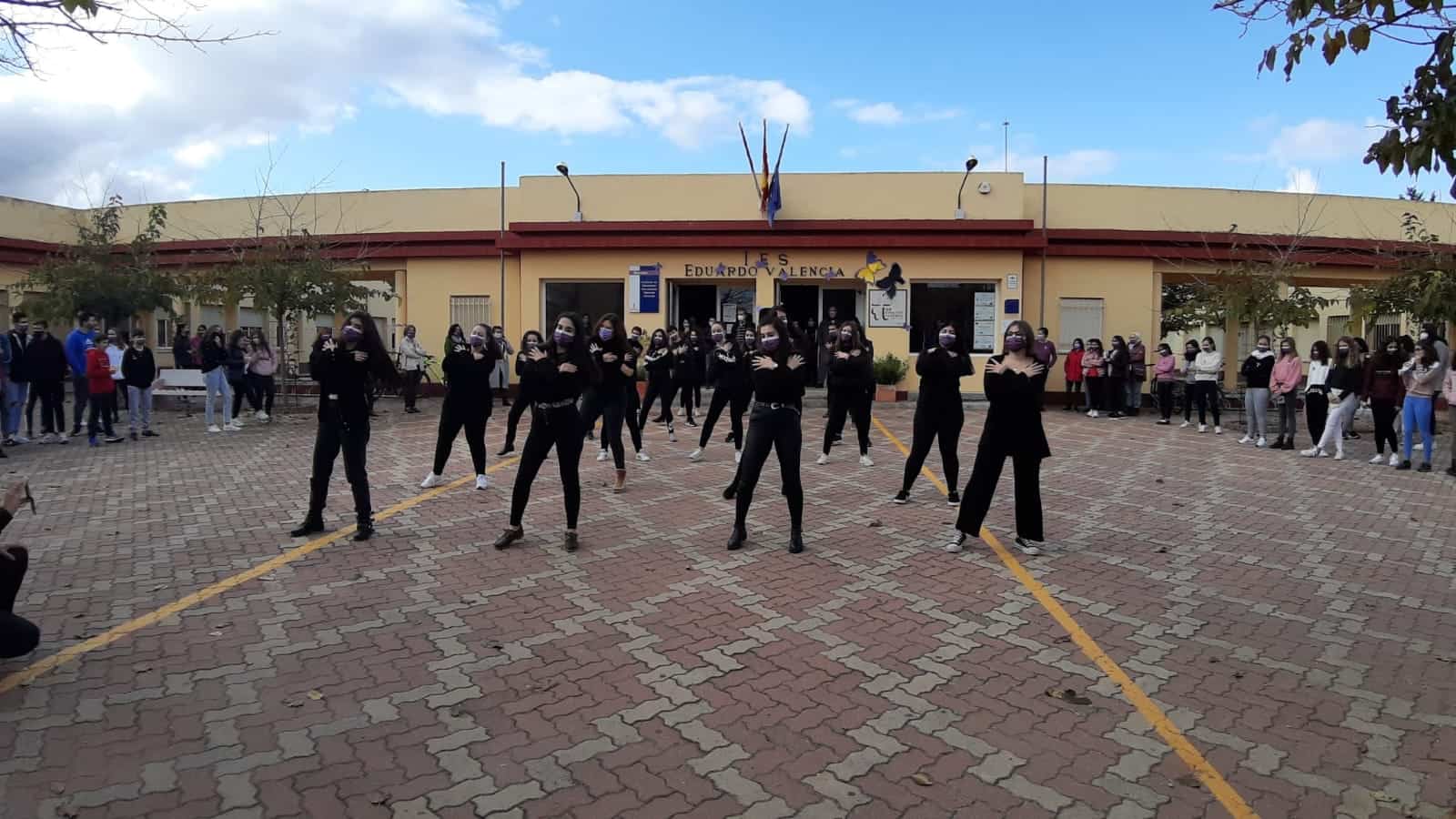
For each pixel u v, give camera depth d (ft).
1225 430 51.65
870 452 39.17
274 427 50.11
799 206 64.39
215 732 12.20
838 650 15.44
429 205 69.46
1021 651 15.52
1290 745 12.17
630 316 65.10
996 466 21.61
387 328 101.14
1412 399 36.58
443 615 17.04
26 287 65.41
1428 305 34.91
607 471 33.27
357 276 67.97
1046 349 53.93
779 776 11.14
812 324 63.82
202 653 15.06
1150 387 65.41
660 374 41.50
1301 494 30.89
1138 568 20.95
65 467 35.53
